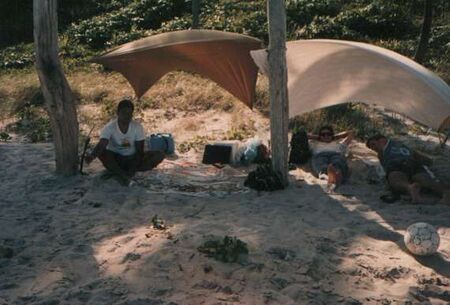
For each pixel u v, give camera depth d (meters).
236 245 5.22
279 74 7.04
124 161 7.71
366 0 17.28
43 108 12.13
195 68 9.15
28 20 20.88
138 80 9.32
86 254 5.33
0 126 11.34
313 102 8.42
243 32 15.87
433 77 7.42
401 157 6.98
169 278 4.83
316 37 15.30
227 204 6.72
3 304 4.45
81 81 13.67
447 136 9.02
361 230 5.87
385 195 6.80
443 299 4.57
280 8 6.88
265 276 4.85
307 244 5.47
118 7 20.56
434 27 15.37
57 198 6.98
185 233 5.68
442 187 6.62
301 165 8.22
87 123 11.02
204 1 18.69
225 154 8.33
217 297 4.53
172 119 11.11
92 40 17.31
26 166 8.38
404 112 7.98
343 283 4.77
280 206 6.62
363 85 8.09
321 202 6.73
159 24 18.09
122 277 4.87
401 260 5.19
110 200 6.85
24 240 5.70
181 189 7.26
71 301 4.48
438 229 5.87
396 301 4.48
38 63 7.41
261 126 10.35
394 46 14.20
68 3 21.02
